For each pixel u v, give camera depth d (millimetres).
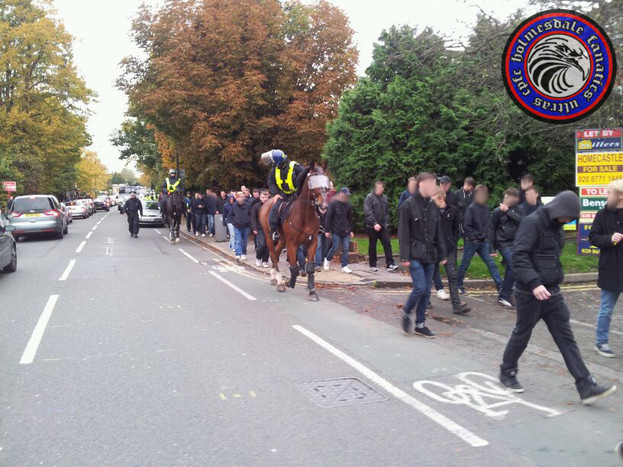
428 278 6863
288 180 9617
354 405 4578
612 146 10477
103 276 12000
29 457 3705
